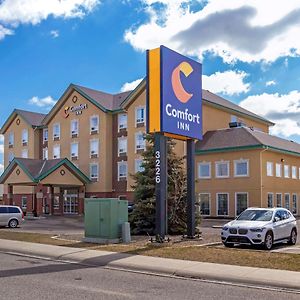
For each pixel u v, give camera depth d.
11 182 46.47
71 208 53.50
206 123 45.62
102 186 51.00
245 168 39.31
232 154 40.19
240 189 39.41
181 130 18.59
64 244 18.38
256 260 13.40
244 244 16.84
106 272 12.21
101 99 54.09
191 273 11.75
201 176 42.03
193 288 10.00
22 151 62.75
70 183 48.78
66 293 9.12
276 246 18.08
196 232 21.19
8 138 65.62
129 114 49.53
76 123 55.09
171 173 23.08
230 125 46.53
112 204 18.84
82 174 50.19
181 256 14.36
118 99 54.62
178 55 18.64
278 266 12.45
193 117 19.48
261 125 56.31
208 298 8.89
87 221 19.41
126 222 19.17
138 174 23.72
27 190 58.69
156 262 13.31
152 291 9.54
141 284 10.40
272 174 40.28
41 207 54.25
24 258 15.32
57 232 25.39
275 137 45.97
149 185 23.00
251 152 39.06
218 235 22.16
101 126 51.88
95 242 18.84
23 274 11.69
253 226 16.75
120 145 50.78
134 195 23.67
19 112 63.53
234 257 14.00
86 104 53.97
